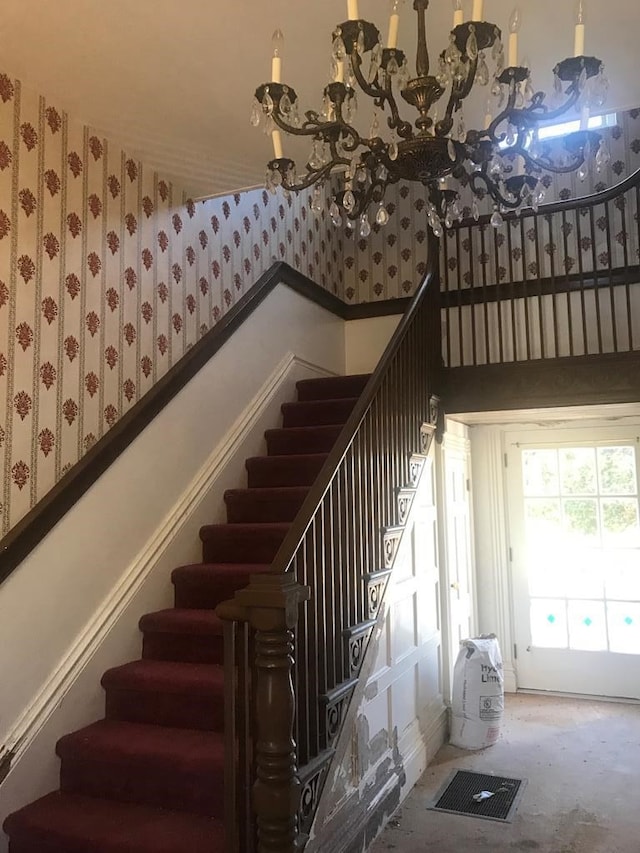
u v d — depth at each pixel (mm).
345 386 4496
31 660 2543
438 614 4383
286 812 1970
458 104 1844
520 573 5320
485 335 4484
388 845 3018
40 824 2291
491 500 5430
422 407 3963
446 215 2244
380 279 5645
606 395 3953
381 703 3281
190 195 3738
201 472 3592
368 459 3029
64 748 2545
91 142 3000
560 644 5180
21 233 2643
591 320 4461
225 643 2053
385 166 1954
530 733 4344
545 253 5141
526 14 2199
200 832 2201
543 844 3008
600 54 2420
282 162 1998
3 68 2508
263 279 4320
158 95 2668
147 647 3041
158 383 3348
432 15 2230
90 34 2279
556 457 5309
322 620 2441
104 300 3059
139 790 2432
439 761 3928
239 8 2131
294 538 2209
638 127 5078
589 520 5176
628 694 4953
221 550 3492
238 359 4012
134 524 3109
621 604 5039
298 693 2225
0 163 2562
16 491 2568
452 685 4285
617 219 4996
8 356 2564
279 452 4125
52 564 2658
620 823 3172
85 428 2918
